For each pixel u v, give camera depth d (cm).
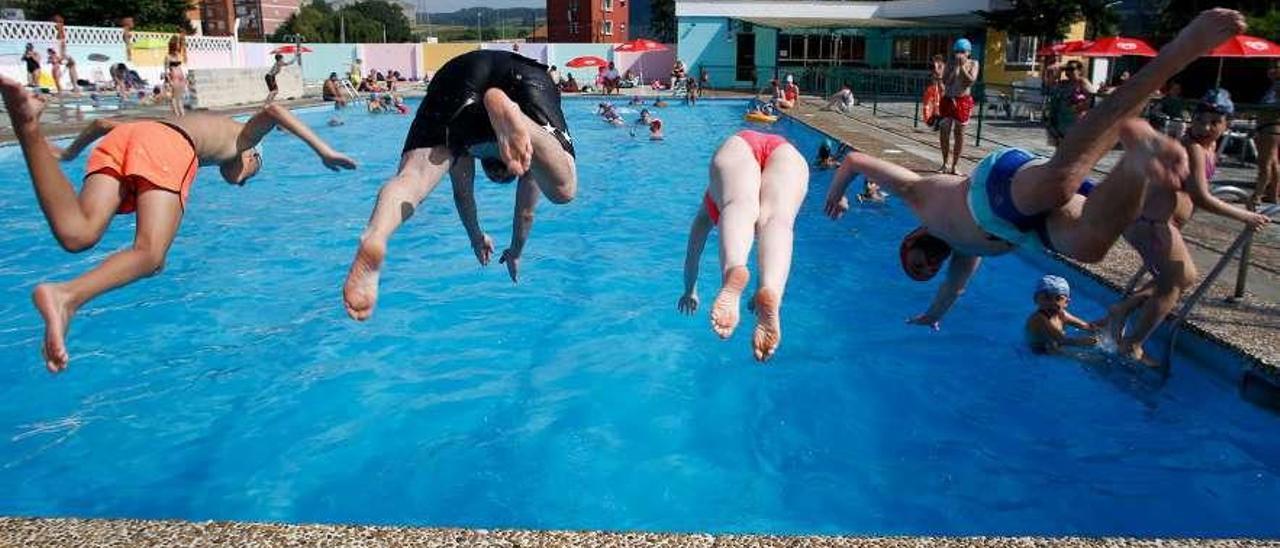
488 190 1289
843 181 509
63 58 2847
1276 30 2117
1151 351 583
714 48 3928
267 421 522
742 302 746
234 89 2622
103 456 481
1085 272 696
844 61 3897
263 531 285
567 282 808
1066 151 392
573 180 402
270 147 1783
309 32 9900
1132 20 3181
